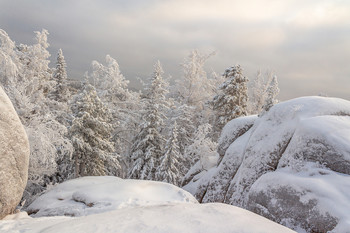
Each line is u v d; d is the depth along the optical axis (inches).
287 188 371.9
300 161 411.5
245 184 529.0
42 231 201.6
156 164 979.9
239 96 1060.5
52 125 665.0
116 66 1298.0
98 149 845.2
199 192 730.2
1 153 304.0
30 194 650.2
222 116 1097.4
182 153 1173.1
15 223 249.4
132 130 1221.1
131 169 997.2
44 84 1000.2
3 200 303.1
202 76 1469.0
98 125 834.2
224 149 759.1
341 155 367.2
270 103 655.8
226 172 663.8
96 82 1321.4
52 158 616.7
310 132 424.2
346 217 280.7
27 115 648.4
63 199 501.0
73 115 870.4
